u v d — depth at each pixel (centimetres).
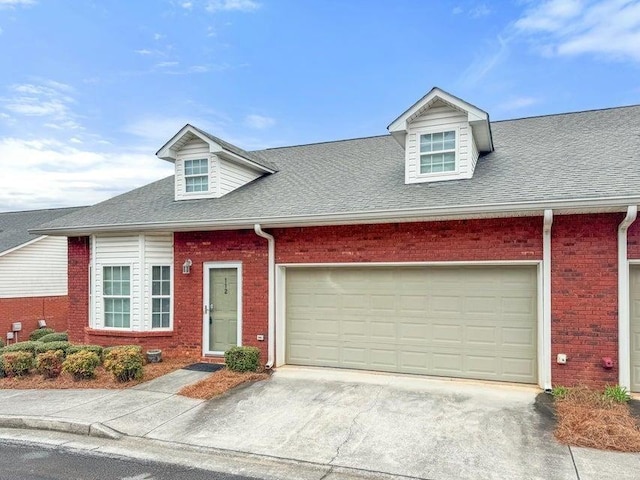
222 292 962
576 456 479
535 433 542
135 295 1005
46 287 1794
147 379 817
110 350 871
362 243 843
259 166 1145
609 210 668
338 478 450
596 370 691
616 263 685
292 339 909
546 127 1097
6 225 2017
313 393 715
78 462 494
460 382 762
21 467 481
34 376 851
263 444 533
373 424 585
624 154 809
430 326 811
